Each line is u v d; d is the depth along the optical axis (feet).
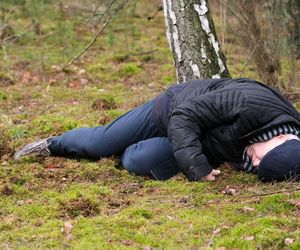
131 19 51.39
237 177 19.24
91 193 18.78
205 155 19.47
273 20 31.48
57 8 43.65
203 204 17.72
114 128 20.95
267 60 30.35
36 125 26.08
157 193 18.86
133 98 31.04
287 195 17.67
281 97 19.03
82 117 27.40
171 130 18.79
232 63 35.96
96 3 34.58
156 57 40.63
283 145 18.19
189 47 23.09
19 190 19.30
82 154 21.54
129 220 16.69
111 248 15.24
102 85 34.88
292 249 14.88
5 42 38.47
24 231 16.56
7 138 24.38
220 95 18.61
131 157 20.29
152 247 15.29
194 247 15.29
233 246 15.16
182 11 23.08
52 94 32.50
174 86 20.42
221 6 31.42
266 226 15.87
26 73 36.42
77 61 39.29
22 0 43.62
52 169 20.97
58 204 18.01
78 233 16.19
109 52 42.11
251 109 18.08
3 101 31.48
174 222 16.58
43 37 43.50
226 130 18.63
